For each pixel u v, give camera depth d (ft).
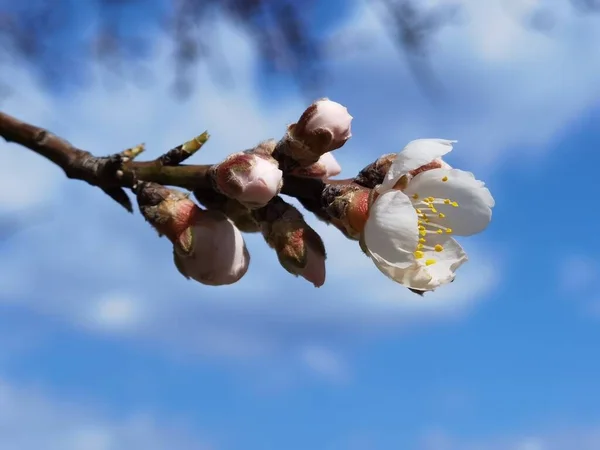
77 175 0.66
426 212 0.69
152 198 0.64
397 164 0.66
